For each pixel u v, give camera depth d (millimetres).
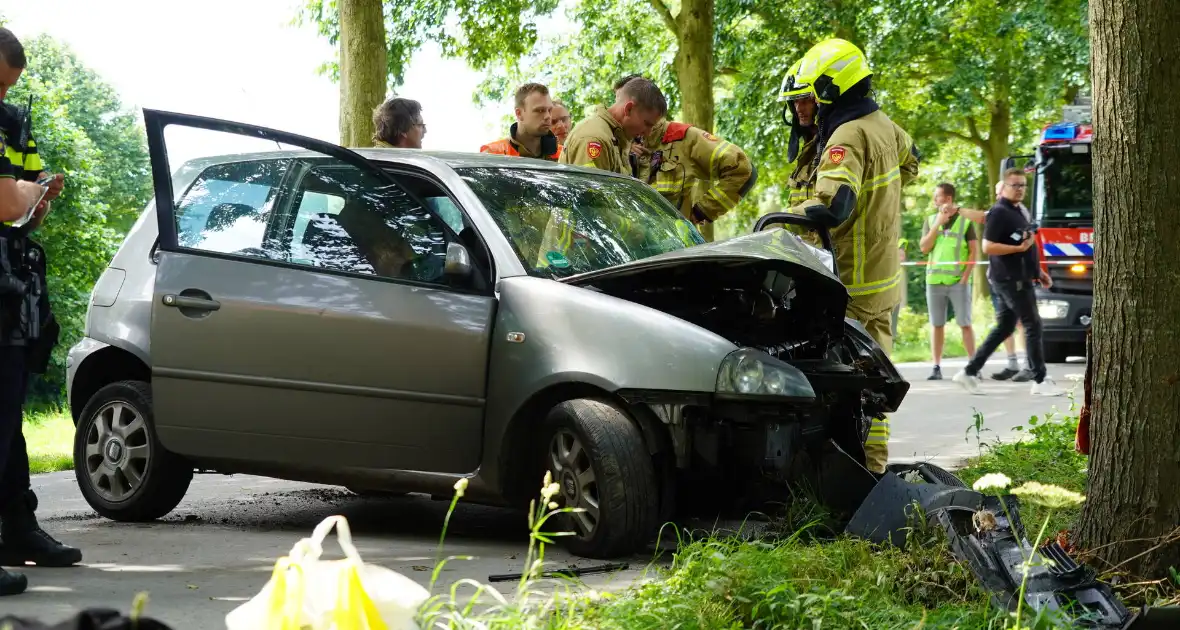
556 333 5309
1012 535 4305
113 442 6234
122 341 6152
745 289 5906
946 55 25547
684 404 5109
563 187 6180
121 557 5195
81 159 32531
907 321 28531
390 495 7348
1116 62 4539
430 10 18656
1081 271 17234
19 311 4414
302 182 5902
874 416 6160
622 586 4555
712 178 8109
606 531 5090
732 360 5102
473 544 5625
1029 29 24312
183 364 5816
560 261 5695
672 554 5078
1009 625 3682
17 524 4844
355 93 11336
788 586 3955
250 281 5770
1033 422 8961
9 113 4496
